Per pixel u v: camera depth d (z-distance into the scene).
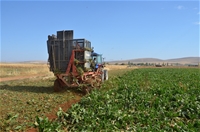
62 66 15.91
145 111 10.19
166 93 13.39
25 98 12.93
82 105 11.08
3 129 7.88
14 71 38.38
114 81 21.41
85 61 15.66
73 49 15.66
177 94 13.09
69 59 15.73
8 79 27.66
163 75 31.16
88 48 16.20
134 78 24.91
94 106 10.38
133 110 10.50
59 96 13.80
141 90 14.76
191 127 8.27
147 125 8.47
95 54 19.80
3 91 15.48
